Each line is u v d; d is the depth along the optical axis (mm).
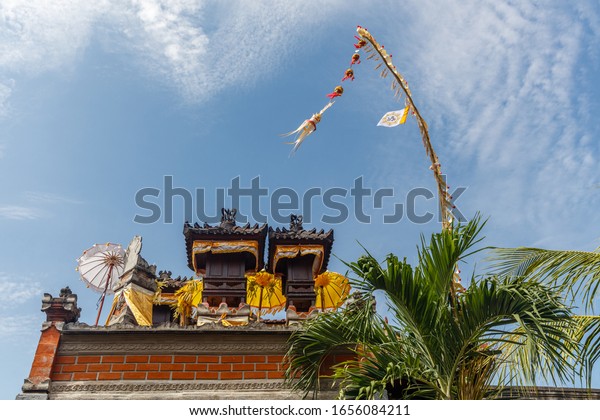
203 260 12602
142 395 10109
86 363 10367
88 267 14125
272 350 10586
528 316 8375
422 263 8984
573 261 9680
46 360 10211
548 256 9883
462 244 8836
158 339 10602
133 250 12836
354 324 9180
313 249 12461
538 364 7680
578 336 9383
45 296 10812
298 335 10430
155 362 10422
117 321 11617
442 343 8656
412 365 8766
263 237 12586
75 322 10680
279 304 13523
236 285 12172
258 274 12867
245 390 10234
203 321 11406
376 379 8898
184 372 10359
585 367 9070
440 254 8852
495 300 8453
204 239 12422
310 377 9828
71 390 10102
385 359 8961
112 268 14180
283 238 12461
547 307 8406
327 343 9766
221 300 12086
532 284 8578
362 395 8719
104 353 10461
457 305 8930
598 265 9562
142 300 12180
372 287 8922
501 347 9469
